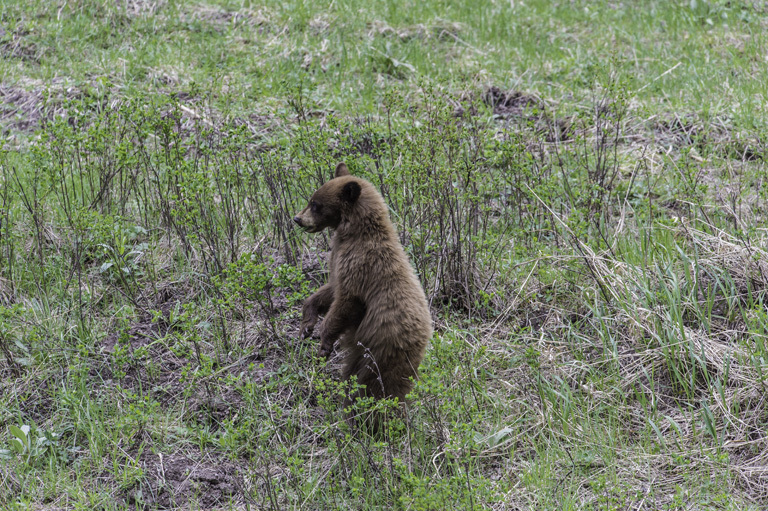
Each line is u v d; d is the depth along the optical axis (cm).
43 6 1922
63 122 1211
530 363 893
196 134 1339
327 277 1105
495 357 959
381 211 878
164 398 926
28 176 1279
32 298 1060
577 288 1085
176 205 1133
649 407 909
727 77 1723
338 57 1808
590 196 1199
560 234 1170
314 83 1622
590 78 1709
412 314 853
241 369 960
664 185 1338
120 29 1878
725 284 1045
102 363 959
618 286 1033
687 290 1040
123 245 1106
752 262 1054
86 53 1769
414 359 859
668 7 2198
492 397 912
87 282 1091
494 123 1565
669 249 1117
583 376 945
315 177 1173
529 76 1773
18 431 830
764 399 878
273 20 1945
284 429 870
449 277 1089
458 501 737
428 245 1093
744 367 916
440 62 1828
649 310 979
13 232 1163
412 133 1189
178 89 1602
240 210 1230
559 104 1634
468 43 1933
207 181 1109
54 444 845
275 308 1062
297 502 774
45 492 790
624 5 2270
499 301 1082
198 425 892
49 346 973
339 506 770
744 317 970
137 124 1228
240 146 1238
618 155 1431
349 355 915
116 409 893
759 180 1321
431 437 861
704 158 1423
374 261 862
